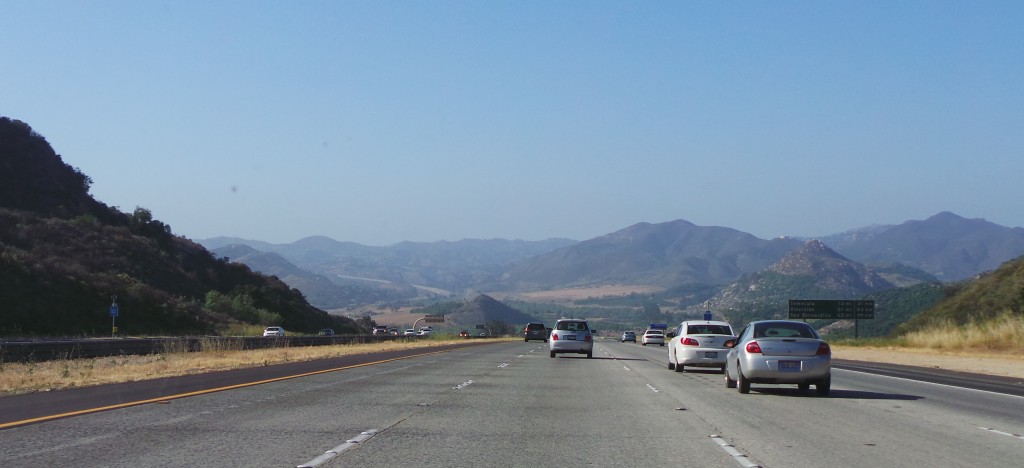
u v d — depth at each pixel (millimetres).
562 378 26859
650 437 13500
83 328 69688
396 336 92188
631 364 36938
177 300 87812
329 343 65000
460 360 37781
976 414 17172
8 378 22156
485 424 14891
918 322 79000
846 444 12891
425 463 10945
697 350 30359
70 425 13711
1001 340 53719
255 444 12164
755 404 18859
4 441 12023
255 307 106750
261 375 25625
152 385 21281
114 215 108438
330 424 14469
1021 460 11562
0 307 64250
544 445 12586
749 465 11047
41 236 86375
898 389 23828
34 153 103812
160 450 11492
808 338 21188
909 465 11148
